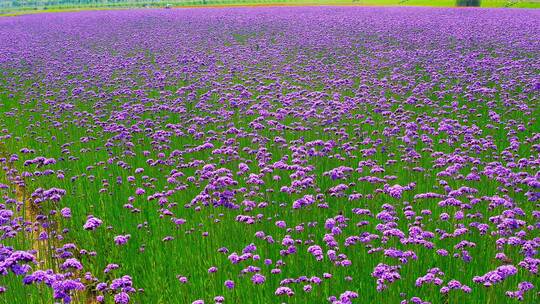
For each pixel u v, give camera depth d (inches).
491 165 532.7
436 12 2763.3
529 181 453.7
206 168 500.7
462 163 538.9
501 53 1309.1
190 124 758.5
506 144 647.1
